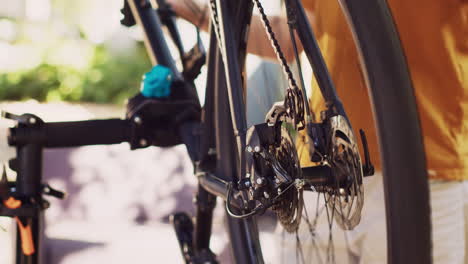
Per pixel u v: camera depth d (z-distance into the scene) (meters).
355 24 0.86
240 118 1.12
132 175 4.06
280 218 1.08
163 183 4.03
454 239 1.56
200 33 1.79
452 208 1.55
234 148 1.26
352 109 1.35
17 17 7.74
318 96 1.09
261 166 1.06
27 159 1.57
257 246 1.28
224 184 1.26
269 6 1.54
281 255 1.70
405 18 1.46
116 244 3.57
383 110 0.86
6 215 1.54
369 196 1.44
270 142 1.05
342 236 1.42
